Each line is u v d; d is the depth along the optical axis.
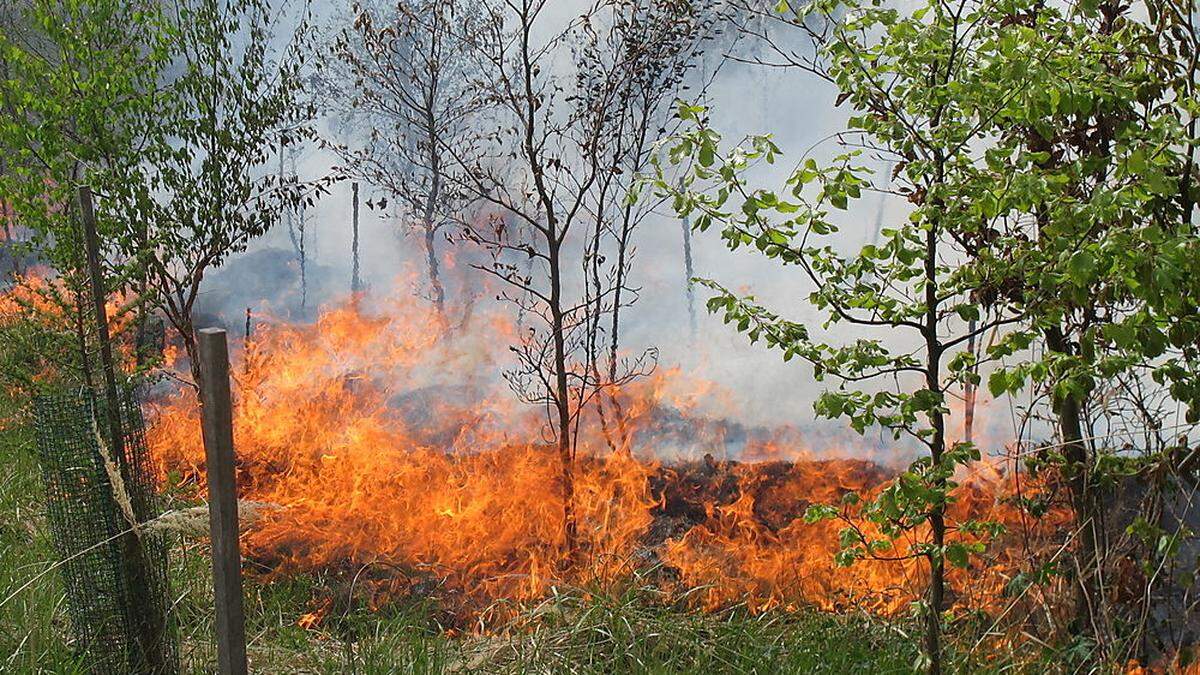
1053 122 4.92
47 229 9.36
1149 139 4.38
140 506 4.80
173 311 9.84
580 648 5.24
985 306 4.94
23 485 7.21
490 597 6.70
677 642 5.25
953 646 5.21
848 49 4.73
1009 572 5.48
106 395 4.78
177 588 5.76
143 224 9.58
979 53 4.52
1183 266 4.14
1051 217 4.46
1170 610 5.12
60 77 9.47
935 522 4.73
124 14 10.03
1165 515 5.49
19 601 5.26
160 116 10.08
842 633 5.50
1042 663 5.02
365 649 5.35
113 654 4.75
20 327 7.18
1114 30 5.11
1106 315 4.95
